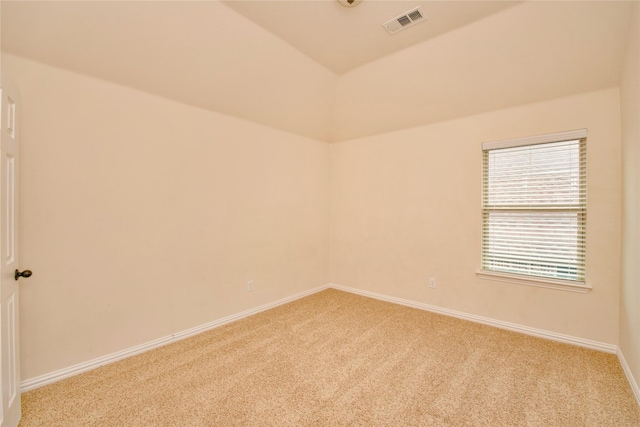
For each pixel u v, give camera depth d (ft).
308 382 6.78
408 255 12.12
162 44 7.48
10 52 6.18
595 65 7.77
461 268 10.75
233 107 10.21
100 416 5.67
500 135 9.82
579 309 8.58
